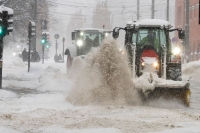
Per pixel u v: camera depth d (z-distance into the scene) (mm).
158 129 20500
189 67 74875
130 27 37750
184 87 29844
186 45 94562
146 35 37719
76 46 61812
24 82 49812
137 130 20234
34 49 119812
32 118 23531
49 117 23906
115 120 23000
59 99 33031
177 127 21031
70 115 24750
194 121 23016
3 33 40562
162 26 37562
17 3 104875
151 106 30328
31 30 71062
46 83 44781
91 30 62656
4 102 31062
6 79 54812
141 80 30281
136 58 33781
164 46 34656
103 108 27906
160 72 34031
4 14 40562
